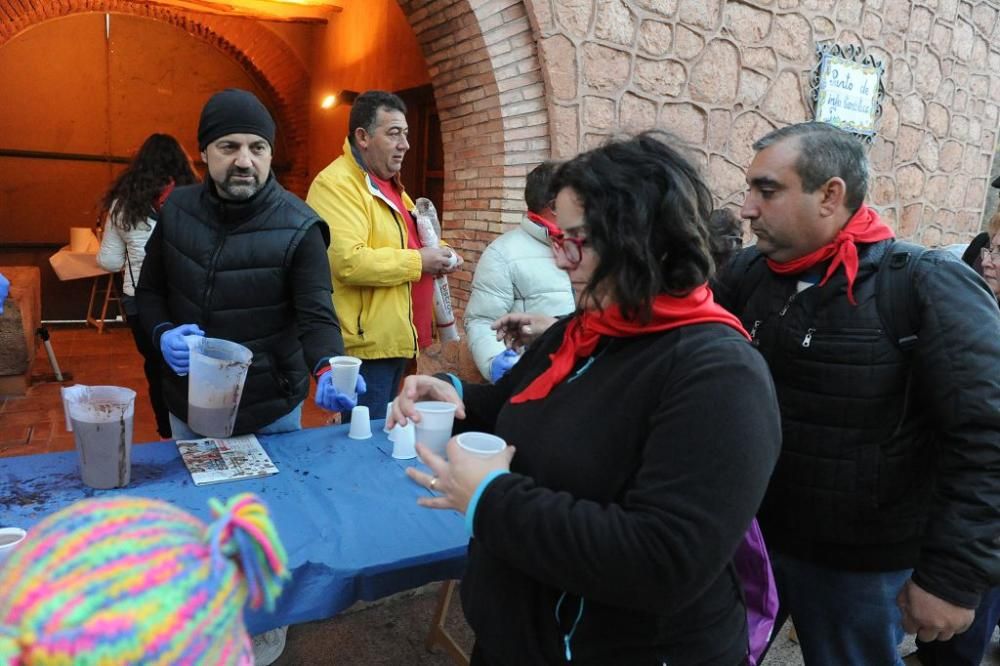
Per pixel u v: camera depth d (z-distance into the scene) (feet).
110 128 23.16
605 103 12.75
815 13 14.98
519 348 6.03
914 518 4.87
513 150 12.27
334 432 6.34
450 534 4.69
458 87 12.78
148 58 23.32
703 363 2.92
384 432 6.44
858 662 5.08
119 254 10.80
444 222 13.85
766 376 3.02
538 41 11.92
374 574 4.25
